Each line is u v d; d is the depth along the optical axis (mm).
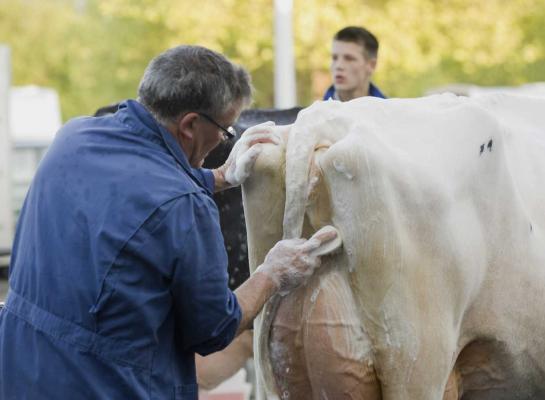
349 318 4383
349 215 4328
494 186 4590
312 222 4418
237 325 4277
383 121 4516
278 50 14484
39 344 4207
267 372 4562
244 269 6469
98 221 4168
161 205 4141
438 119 4582
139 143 4301
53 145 4422
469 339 4676
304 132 4406
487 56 21344
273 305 4500
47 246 4254
